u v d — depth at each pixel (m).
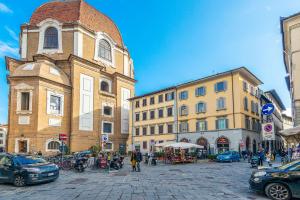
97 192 11.12
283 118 81.69
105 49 51.91
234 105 38.97
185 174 17.78
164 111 47.66
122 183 13.73
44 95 37.88
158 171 20.23
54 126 38.84
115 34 55.88
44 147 36.81
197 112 42.97
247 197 9.67
